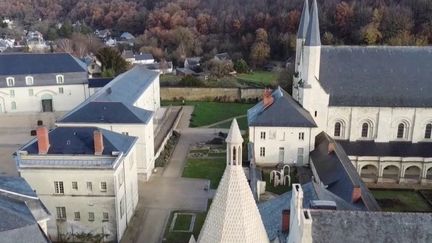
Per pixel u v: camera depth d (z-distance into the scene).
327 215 34.44
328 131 80.81
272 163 78.94
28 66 113.75
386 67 81.31
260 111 80.12
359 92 79.44
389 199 70.25
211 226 24.44
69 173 57.22
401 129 79.88
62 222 59.28
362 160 76.06
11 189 41.56
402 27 153.88
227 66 167.38
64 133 60.56
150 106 106.62
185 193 73.06
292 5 198.25
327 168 66.69
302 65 79.31
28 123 108.12
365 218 34.22
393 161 75.69
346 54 82.62
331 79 80.69
